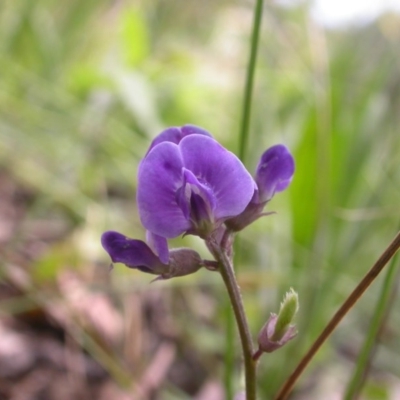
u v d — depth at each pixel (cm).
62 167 14
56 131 14
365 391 9
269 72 14
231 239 5
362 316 12
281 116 13
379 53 15
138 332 10
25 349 10
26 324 10
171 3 21
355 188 11
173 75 16
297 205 11
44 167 14
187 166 5
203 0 21
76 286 11
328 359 11
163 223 5
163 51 18
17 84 15
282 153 5
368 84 12
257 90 14
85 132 14
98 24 19
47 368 10
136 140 14
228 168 5
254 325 11
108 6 20
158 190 5
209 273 11
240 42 17
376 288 12
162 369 10
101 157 14
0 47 17
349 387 7
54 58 17
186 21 21
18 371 9
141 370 10
